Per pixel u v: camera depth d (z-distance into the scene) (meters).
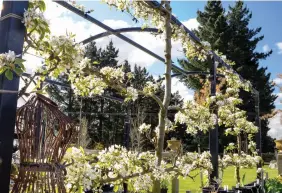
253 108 14.70
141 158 2.67
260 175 5.42
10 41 1.52
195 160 3.08
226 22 17.55
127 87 2.67
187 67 16.56
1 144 1.44
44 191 1.65
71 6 2.56
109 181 2.44
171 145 4.77
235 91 5.33
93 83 2.62
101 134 19.97
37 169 1.62
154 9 2.74
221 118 5.30
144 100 14.59
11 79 1.47
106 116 20.17
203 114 3.49
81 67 2.26
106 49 21.03
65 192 1.74
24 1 1.60
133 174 2.55
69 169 1.93
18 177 1.64
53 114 1.71
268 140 17.53
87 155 2.27
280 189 4.79
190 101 3.51
